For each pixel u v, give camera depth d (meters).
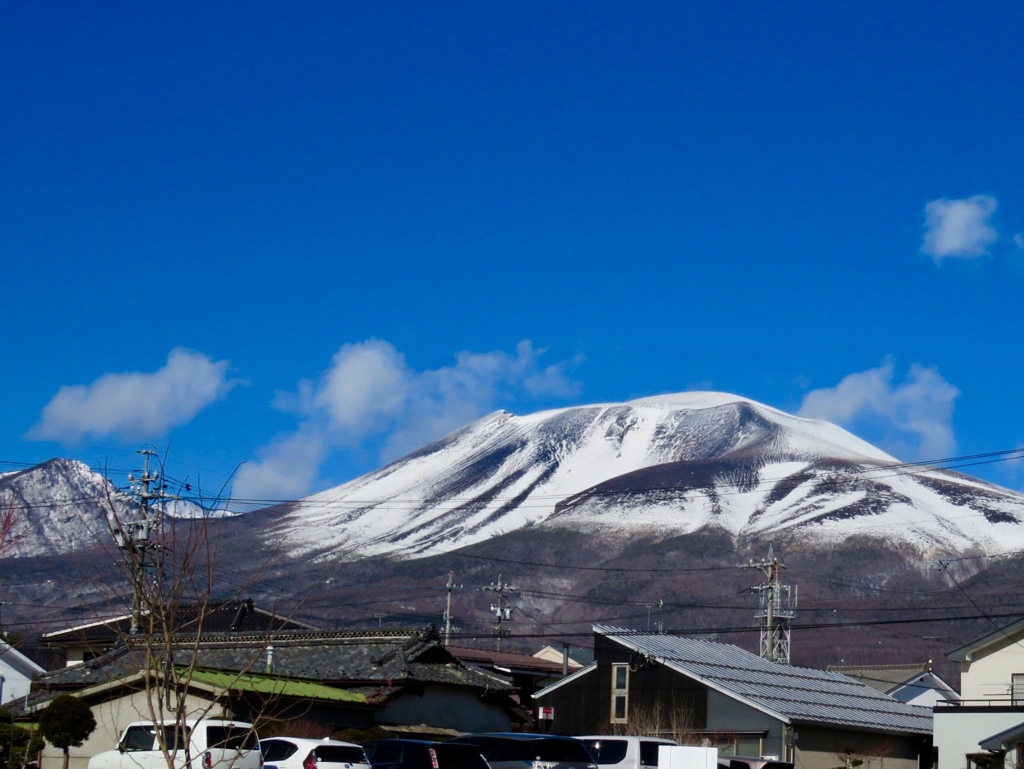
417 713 40.62
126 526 33.81
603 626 49.06
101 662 40.25
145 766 25.42
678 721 44.34
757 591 75.19
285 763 24.61
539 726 48.59
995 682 44.66
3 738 31.62
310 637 44.56
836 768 43.56
